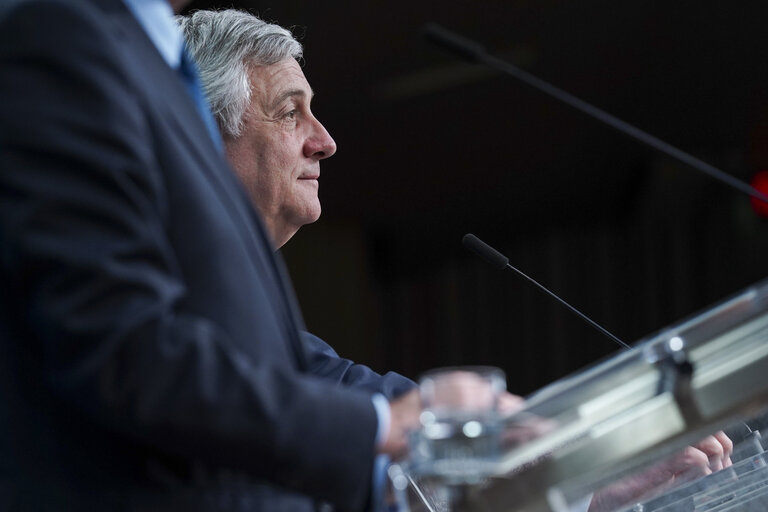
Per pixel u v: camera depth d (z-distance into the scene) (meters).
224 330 3.25
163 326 3.01
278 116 6.58
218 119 6.47
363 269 27.42
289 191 6.62
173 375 2.97
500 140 24.47
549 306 27.48
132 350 2.95
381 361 28.03
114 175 3.04
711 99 22.47
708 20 19.81
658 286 25.80
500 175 25.89
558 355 27.28
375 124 23.48
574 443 3.15
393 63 21.09
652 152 24.52
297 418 3.10
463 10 19.50
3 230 3.02
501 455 3.08
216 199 3.38
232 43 6.54
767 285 3.15
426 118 23.33
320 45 20.22
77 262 2.95
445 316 28.20
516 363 27.73
